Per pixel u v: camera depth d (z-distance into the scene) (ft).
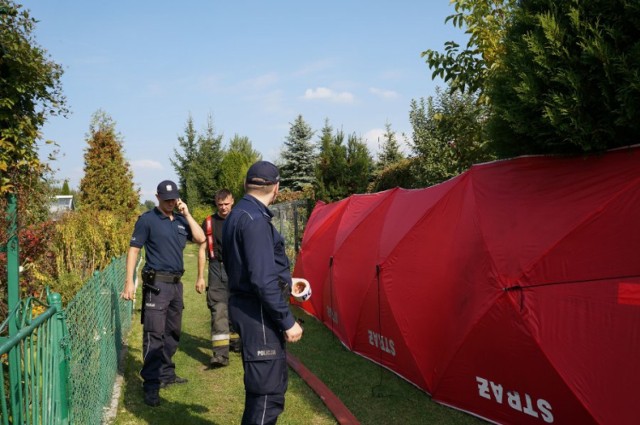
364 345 22.53
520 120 14.55
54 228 27.66
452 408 16.49
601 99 13.08
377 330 21.07
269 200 12.31
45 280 26.22
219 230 22.22
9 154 17.63
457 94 39.60
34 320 8.96
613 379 12.01
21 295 21.29
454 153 26.37
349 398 17.70
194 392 18.83
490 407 15.11
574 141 13.61
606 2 12.96
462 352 15.80
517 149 16.46
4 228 17.34
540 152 15.93
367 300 21.83
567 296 13.29
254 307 11.75
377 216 24.04
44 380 9.50
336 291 25.48
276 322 11.45
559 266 13.65
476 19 23.75
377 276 20.66
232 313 11.98
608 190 13.50
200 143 139.13
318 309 29.91
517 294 14.17
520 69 14.51
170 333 19.44
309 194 64.18
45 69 17.37
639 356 11.77
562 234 13.76
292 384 19.27
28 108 17.97
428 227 18.93
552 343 13.25
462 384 16.01
